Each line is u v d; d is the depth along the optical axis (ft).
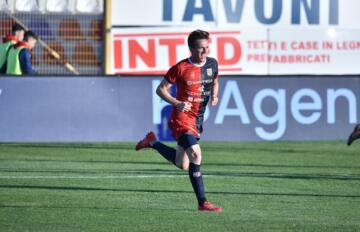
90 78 192.13
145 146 116.16
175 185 132.57
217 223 100.83
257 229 97.19
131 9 217.15
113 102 192.85
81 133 192.13
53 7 214.90
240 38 221.05
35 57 214.48
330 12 224.53
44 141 191.01
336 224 100.89
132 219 103.14
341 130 199.62
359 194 125.59
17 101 189.78
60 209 109.91
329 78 198.70
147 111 193.67
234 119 195.72
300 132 198.18
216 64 111.55
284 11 222.69
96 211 108.68
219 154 175.11
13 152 174.81
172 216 105.50
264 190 128.47
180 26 219.20
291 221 102.63
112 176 141.90
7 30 214.48
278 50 222.89
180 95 110.73
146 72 218.59
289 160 167.53
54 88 191.21
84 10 215.51
